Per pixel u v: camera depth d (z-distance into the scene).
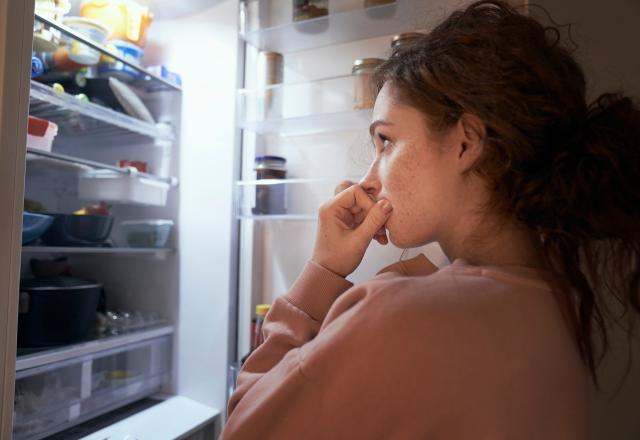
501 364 0.39
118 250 1.17
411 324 0.40
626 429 0.92
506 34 0.48
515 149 0.45
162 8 1.30
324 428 0.41
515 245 0.49
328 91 1.16
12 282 0.65
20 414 0.91
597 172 0.44
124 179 1.19
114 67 1.18
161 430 1.08
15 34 0.65
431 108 0.49
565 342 0.44
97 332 1.16
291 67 1.31
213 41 1.29
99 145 1.42
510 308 0.41
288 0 1.18
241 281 1.27
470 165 0.48
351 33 1.20
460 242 0.51
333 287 0.58
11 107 0.64
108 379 1.12
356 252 0.58
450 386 0.38
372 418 0.40
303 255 1.27
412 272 0.59
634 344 0.92
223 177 1.27
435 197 0.50
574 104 0.47
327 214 0.60
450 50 0.48
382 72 0.58
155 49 1.38
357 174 1.15
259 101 1.20
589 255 0.50
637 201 0.45
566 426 0.41
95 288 1.10
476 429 0.37
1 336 0.64
